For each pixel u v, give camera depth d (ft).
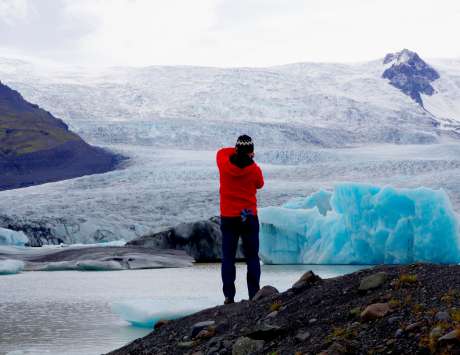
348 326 10.84
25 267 65.00
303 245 75.87
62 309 28.99
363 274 14.02
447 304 10.42
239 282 41.96
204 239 88.07
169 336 14.14
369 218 70.59
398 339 9.73
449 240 67.36
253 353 11.18
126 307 23.77
